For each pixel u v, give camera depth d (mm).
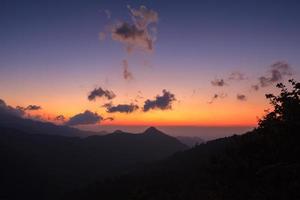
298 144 16016
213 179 19000
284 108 16891
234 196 17078
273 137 16812
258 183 16281
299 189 14070
